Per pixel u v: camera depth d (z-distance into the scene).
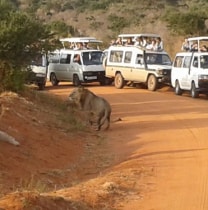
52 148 14.11
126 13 72.31
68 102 20.03
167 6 74.50
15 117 15.43
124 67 33.34
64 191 10.44
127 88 33.62
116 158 13.67
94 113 17.72
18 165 12.01
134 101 25.92
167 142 15.37
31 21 20.86
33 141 14.05
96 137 16.41
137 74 32.59
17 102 17.88
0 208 8.22
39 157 13.02
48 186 11.20
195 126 18.08
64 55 35.75
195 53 28.59
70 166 12.94
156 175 11.80
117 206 9.71
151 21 62.38
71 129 16.78
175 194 10.43
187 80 28.61
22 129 14.65
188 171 12.09
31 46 21.03
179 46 46.56
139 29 56.44
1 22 20.09
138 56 32.69
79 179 11.88
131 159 13.40
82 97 17.81
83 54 35.16
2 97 18.17
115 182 11.12
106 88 33.47
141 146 14.96
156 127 18.06
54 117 17.95
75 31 62.12
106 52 35.84
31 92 21.69
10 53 20.08
